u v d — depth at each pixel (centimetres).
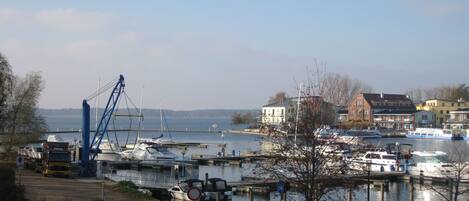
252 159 7256
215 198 4212
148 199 4088
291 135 2712
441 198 4875
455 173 5381
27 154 6303
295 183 2844
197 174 6625
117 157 7512
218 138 15238
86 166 5669
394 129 15800
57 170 5244
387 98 17588
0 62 5725
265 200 4797
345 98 13350
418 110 17162
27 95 7131
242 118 19288
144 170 6925
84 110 5819
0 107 5966
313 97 2825
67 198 3791
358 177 3494
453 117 16125
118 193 4203
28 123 7169
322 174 2647
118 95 6962
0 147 6656
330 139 2838
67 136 15350
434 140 13738
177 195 4506
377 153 6394
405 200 4906
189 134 17700
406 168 6131
